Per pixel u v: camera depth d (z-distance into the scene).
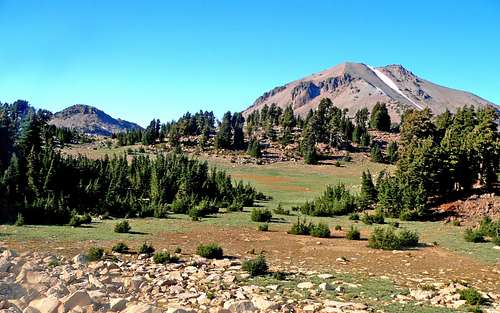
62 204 45.78
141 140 148.62
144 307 12.53
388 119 164.25
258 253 30.72
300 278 23.02
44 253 25.00
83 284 15.85
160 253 25.59
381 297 19.86
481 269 28.14
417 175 59.00
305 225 42.25
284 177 105.00
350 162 123.81
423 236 42.12
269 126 148.50
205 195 66.75
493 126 63.25
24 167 52.44
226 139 135.12
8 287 13.32
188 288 19.25
